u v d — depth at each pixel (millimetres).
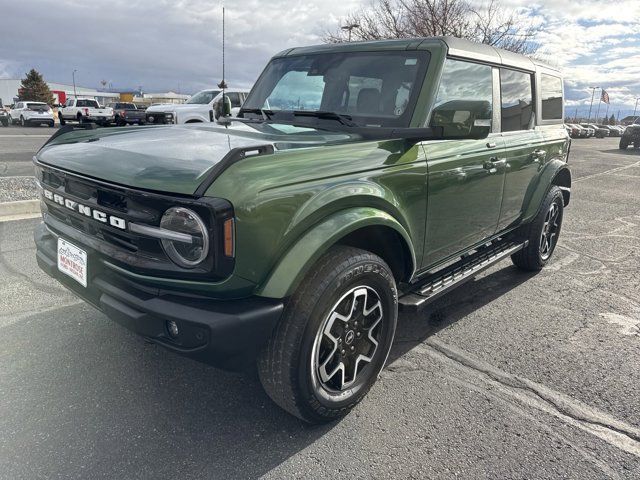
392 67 3139
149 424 2486
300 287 2254
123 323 2184
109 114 32219
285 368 2232
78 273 2422
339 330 2453
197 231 1961
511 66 3965
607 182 12273
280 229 2084
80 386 2779
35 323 3475
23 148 14711
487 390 2895
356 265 2365
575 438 2492
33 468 2158
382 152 2611
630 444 2463
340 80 3314
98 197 2250
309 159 2277
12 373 2877
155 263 2074
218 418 2553
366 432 2484
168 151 2324
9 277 4242
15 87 90625
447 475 2211
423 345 3447
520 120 4195
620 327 3797
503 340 3545
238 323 2021
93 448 2299
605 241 6398
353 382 2596
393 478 2184
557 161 4809
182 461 2240
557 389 2928
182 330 2041
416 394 2832
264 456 2295
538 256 4855
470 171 3287
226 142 2506
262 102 3680
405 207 2742
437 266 3336
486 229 3799
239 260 1991
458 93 3230
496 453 2361
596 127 57188
